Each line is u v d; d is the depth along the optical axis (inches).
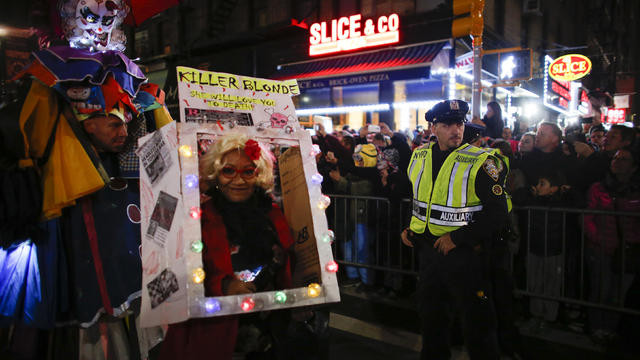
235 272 80.1
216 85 96.7
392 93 536.7
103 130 93.3
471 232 107.0
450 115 113.2
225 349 77.5
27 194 86.2
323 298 81.4
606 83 1229.1
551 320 173.0
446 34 466.9
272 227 86.0
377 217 207.9
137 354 100.0
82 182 88.1
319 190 87.4
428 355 114.0
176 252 71.6
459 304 110.8
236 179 80.9
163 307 71.6
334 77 506.6
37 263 89.9
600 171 179.5
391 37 489.1
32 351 93.3
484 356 108.0
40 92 88.7
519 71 405.1
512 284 140.5
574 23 1039.0
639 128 195.5
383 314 182.1
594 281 165.8
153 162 78.8
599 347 152.5
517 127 399.9
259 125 96.7
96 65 91.0
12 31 212.2
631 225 155.8
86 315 90.4
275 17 660.1
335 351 148.9
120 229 95.4
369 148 231.3
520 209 174.9
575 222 171.8
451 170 112.3
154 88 109.1
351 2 588.1
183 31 736.3
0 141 84.0
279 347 84.5
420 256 119.8
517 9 708.0
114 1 101.0
